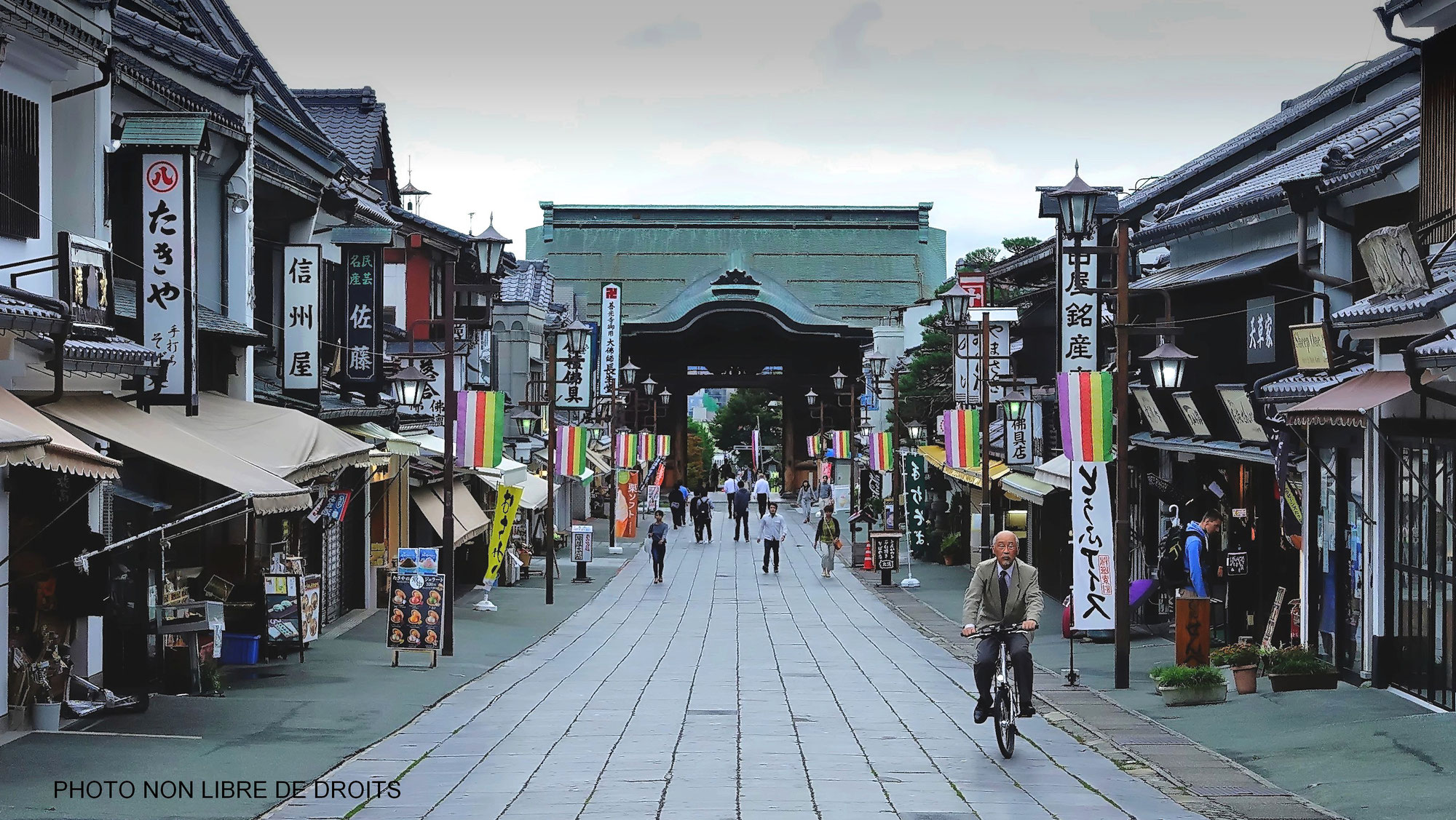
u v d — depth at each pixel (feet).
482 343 141.90
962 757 42.34
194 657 51.34
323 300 83.97
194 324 51.72
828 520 135.13
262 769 38.70
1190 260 81.61
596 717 51.42
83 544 45.09
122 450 50.34
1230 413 65.36
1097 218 94.43
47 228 47.62
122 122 55.88
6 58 44.32
